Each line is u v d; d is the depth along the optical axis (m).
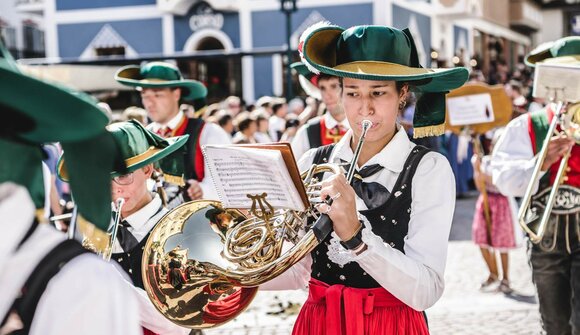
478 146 6.62
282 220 2.36
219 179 2.24
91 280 1.31
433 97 2.77
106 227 1.37
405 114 10.29
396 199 2.56
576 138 3.72
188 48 22.23
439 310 5.93
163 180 3.80
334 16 21.20
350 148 2.76
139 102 13.85
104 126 1.27
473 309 5.93
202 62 22.12
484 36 30.44
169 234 2.51
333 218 2.23
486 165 6.42
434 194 2.54
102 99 13.35
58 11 22.73
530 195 3.68
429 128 2.81
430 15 24.12
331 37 2.71
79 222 1.42
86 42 22.75
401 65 2.56
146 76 5.33
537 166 3.68
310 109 8.69
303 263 2.81
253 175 2.16
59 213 4.92
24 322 1.27
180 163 3.81
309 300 2.73
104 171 1.35
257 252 2.34
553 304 3.96
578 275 3.83
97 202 1.34
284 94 21.62
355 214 2.27
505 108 6.64
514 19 34.38
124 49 22.66
